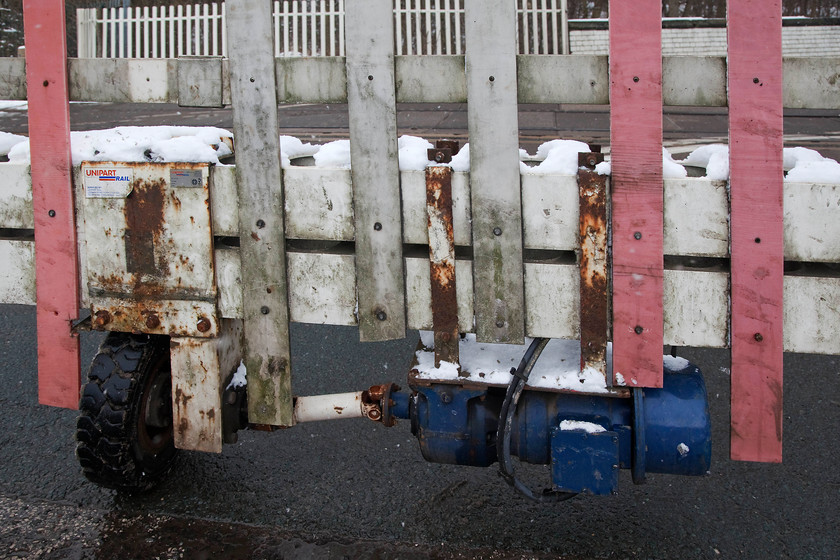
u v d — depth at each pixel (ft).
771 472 11.89
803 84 8.09
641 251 8.39
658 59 8.01
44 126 9.52
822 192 8.09
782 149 8.01
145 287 9.64
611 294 8.64
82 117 37.78
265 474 11.76
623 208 8.32
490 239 8.64
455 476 11.76
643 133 8.16
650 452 8.86
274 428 10.25
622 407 9.02
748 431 8.62
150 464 10.80
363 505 10.96
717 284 8.50
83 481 11.57
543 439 9.11
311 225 9.09
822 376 15.16
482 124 8.42
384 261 8.95
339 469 11.96
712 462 12.19
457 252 9.15
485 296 8.81
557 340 9.84
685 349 16.34
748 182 8.12
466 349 9.69
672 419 8.79
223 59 9.09
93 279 9.77
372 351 16.66
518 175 8.45
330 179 8.93
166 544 10.03
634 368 8.66
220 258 9.43
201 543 10.05
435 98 8.60
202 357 9.78
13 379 15.38
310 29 55.72
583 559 9.77
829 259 8.20
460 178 8.63
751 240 8.22
